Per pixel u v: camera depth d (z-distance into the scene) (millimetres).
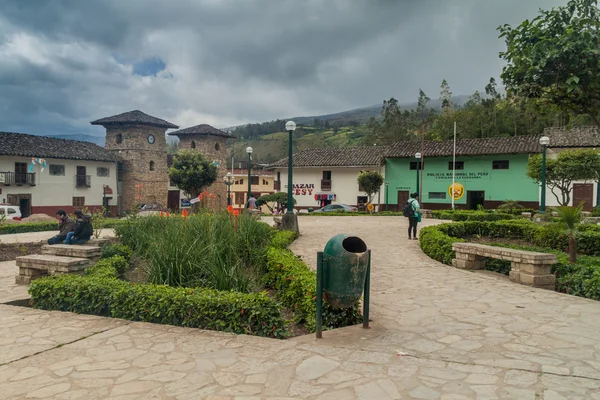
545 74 6195
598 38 5734
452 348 3947
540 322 4754
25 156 34188
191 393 3102
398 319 4934
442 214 21906
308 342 4148
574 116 7195
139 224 9836
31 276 7254
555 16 6273
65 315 5191
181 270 6254
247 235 8344
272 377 3355
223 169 51938
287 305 5770
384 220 21375
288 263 6434
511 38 6562
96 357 3816
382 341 4152
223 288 6039
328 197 40219
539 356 3732
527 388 3094
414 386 3152
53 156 36156
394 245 11672
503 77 6664
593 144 27641
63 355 3875
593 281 6195
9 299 6109
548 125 46812
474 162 35688
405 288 6566
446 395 3002
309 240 12367
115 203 42688
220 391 3125
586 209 28922
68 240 8906
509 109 51438
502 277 7465
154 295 4957
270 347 4023
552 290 6758
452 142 37625
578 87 5992
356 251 4504
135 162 44438
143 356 3830
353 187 39875
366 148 41875
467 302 5688
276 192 41312
